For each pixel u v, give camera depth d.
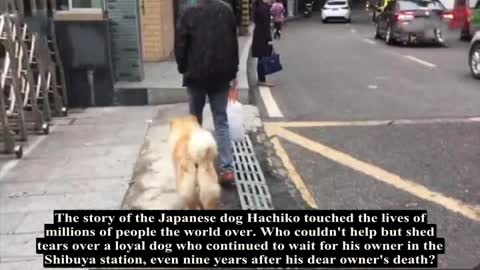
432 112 9.16
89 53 9.86
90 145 7.55
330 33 29.36
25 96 8.23
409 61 15.85
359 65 15.23
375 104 9.89
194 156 4.54
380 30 23.50
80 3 9.75
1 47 8.85
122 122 8.79
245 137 7.62
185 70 5.74
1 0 8.21
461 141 7.43
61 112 9.31
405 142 7.42
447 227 4.87
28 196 5.78
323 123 8.54
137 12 10.39
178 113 9.10
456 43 21.22
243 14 24.72
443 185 5.88
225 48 5.62
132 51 10.48
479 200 5.47
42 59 8.92
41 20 9.37
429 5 20.58
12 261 4.47
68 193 5.80
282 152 7.06
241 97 10.02
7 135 7.16
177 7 15.84
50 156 7.14
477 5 21.16
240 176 6.12
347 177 6.15
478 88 11.38
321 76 13.33
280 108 9.69
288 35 28.31
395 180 6.04
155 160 6.66
